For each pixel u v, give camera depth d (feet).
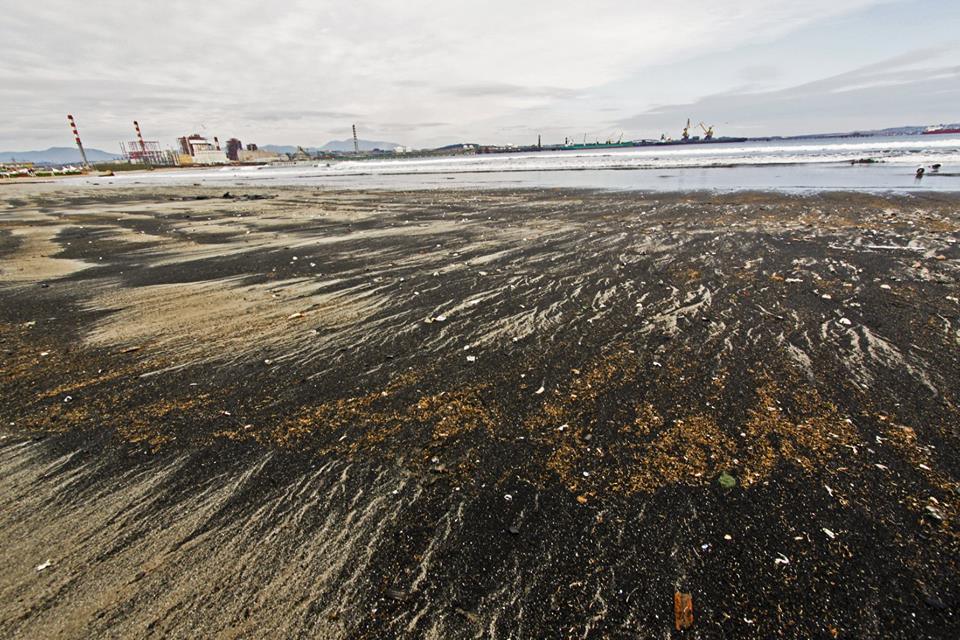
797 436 12.01
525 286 25.95
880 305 21.02
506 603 7.86
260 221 55.52
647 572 8.34
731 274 26.63
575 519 9.58
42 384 16.03
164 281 29.17
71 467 11.68
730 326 19.30
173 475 11.28
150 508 10.23
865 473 10.59
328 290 26.40
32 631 7.48
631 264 29.48
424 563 8.66
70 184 175.11
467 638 7.30
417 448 12.07
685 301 22.49
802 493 10.05
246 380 16.06
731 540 8.94
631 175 106.32
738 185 75.72
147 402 14.71
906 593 7.80
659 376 15.46
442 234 42.86
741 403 13.66
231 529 9.58
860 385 14.39
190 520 9.87
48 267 34.06
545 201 65.26
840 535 8.95
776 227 40.14
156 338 19.90
